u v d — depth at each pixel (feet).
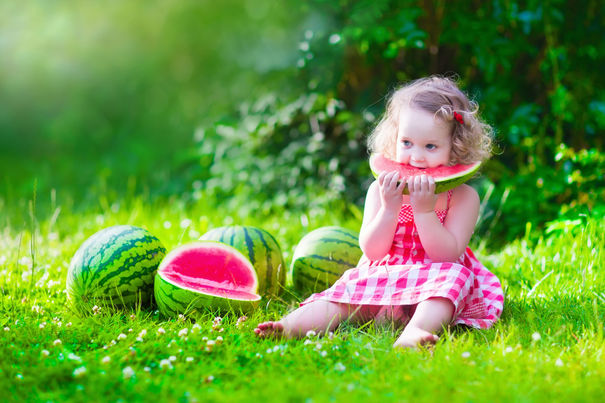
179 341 9.30
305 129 20.63
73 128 32.07
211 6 32.22
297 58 21.36
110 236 11.53
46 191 25.25
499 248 16.17
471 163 10.66
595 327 9.96
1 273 12.81
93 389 7.73
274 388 7.68
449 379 7.88
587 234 13.55
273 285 12.38
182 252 11.28
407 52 20.01
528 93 19.17
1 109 33.50
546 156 18.66
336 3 19.16
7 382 7.91
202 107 31.71
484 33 17.97
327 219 18.06
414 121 10.66
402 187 10.41
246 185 20.35
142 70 33.17
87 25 31.81
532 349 8.96
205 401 7.43
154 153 28.30
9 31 31.32
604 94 17.85
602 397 7.57
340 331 10.10
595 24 18.31
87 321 10.33
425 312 9.65
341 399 7.34
